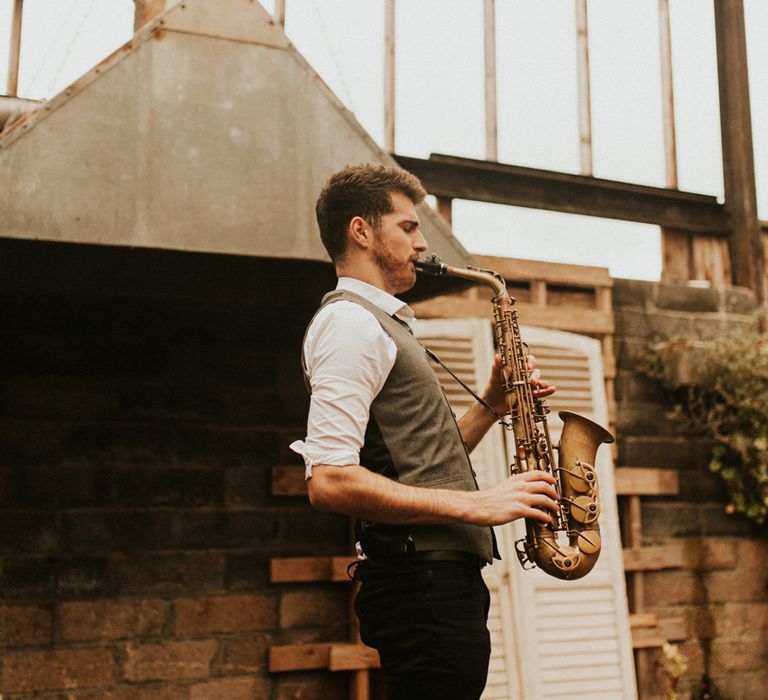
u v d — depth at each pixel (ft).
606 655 12.12
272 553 11.73
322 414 5.16
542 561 6.10
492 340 13.09
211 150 8.22
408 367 5.53
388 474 5.40
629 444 14.15
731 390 14.39
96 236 7.76
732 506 14.42
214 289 9.66
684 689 13.69
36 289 9.15
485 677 5.38
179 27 8.31
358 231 5.85
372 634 5.44
